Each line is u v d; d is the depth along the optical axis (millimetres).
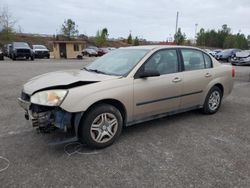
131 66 4273
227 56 25766
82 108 3543
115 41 83938
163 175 3148
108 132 3904
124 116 4160
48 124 3633
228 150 3867
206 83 5340
